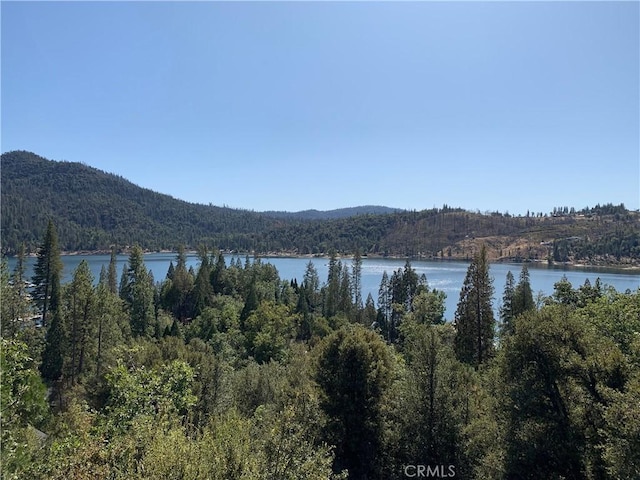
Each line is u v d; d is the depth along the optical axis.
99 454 13.92
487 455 21.83
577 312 33.81
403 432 24.62
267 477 13.28
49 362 47.38
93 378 38.22
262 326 70.38
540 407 20.97
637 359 21.00
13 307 45.25
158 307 93.94
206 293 93.81
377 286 155.62
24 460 13.84
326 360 27.19
